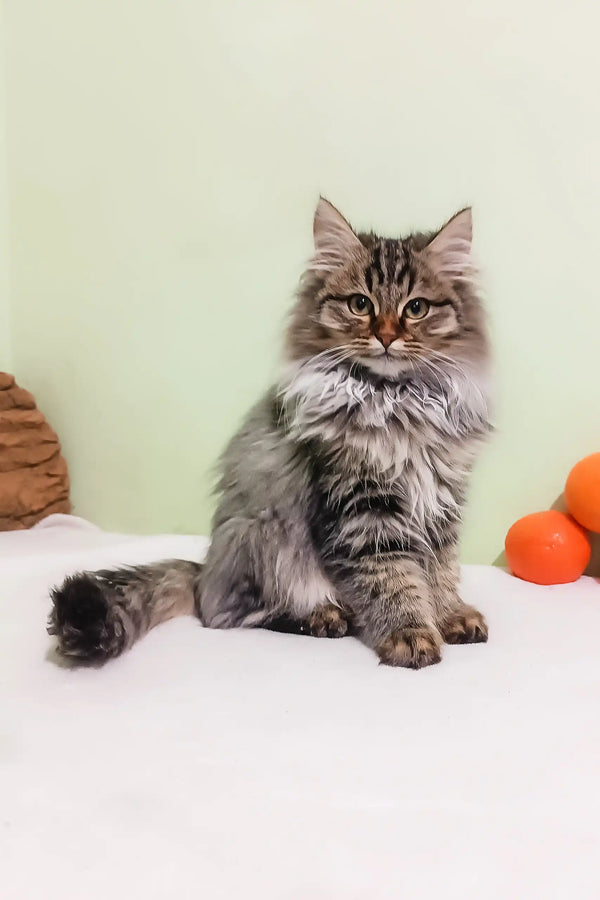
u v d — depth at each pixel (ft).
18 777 2.65
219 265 6.26
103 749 2.86
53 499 6.97
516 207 5.59
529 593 5.11
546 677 3.60
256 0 5.85
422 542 4.13
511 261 5.65
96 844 2.29
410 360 4.09
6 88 6.67
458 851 2.27
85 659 3.64
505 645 4.05
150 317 6.56
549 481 5.86
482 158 5.61
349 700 3.31
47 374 7.07
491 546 6.05
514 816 2.46
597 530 5.39
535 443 5.83
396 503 4.01
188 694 3.36
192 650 3.92
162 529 6.88
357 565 4.02
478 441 4.36
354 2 5.67
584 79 5.37
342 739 2.96
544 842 2.32
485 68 5.51
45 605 4.63
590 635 4.22
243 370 6.34
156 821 2.40
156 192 6.35
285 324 4.55
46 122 6.61
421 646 3.73
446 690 3.43
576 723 3.12
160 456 6.76
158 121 6.24
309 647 4.01
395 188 5.81
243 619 4.38
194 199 6.24
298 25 5.80
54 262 6.83
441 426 4.14
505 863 2.22
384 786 2.62
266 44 5.89
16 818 2.41
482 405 4.33
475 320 4.36
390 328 4.05
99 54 6.33
